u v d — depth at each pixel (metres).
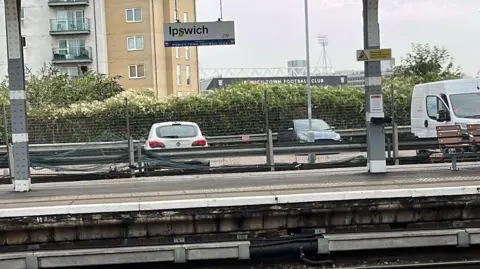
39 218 8.35
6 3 10.25
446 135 11.20
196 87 53.56
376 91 11.11
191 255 8.29
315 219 8.65
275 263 8.65
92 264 8.20
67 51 49.72
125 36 48.72
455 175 10.45
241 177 11.43
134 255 8.23
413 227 8.82
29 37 49.84
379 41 11.00
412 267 7.89
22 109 10.52
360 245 8.43
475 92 15.93
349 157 15.81
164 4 49.59
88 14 49.19
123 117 22.05
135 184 11.00
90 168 13.03
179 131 15.83
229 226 8.59
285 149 13.56
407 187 8.99
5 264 8.12
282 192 9.01
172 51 49.97
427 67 38.84
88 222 8.36
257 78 56.94
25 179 10.58
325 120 23.33
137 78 48.91
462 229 8.63
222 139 19.45
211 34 12.71
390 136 15.28
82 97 32.03
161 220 8.42
